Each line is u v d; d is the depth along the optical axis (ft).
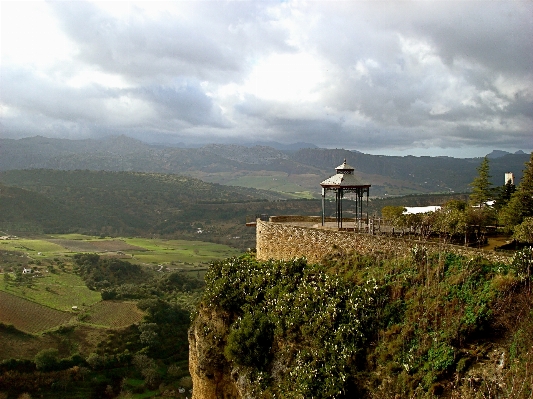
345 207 486.38
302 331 66.39
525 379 46.65
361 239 80.59
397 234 94.68
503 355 51.24
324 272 77.87
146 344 232.32
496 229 102.94
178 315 264.11
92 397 195.11
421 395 51.31
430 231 91.09
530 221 82.79
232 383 74.90
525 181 104.37
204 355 78.38
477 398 47.85
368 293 66.64
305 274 78.18
